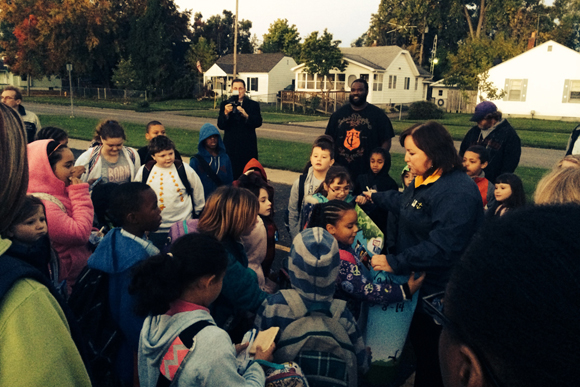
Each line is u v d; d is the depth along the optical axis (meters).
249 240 3.20
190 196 4.26
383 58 40.25
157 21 45.97
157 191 4.03
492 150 5.43
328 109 36.25
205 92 47.16
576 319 0.50
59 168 3.09
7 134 0.85
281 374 1.88
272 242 3.59
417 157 2.57
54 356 0.84
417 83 44.84
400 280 2.76
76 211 3.05
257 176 3.55
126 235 2.50
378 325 2.79
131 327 2.34
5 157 0.84
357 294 2.65
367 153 5.25
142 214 2.56
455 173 2.56
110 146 4.29
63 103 37.81
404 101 43.28
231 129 6.82
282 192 8.96
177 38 56.84
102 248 2.44
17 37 44.06
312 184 4.24
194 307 1.86
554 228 0.56
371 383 3.01
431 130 2.53
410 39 57.03
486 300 0.57
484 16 53.22
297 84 41.38
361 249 3.04
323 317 2.06
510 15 50.69
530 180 10.48
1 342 0.78
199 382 1.70
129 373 2.46
